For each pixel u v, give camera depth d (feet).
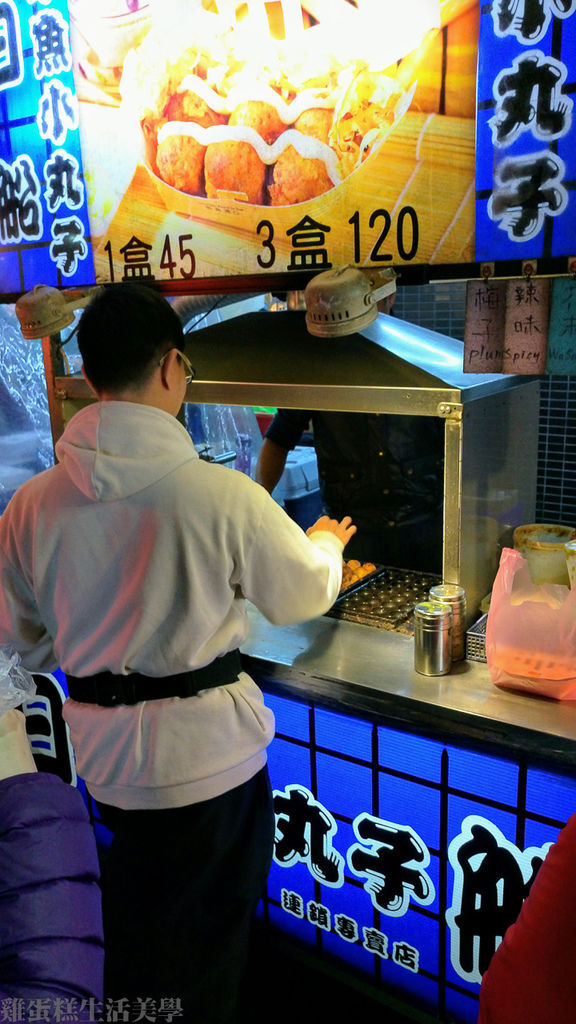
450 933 6.16
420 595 7.67
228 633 5.35
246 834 5.65
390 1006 6.72
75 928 2.31
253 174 6.68
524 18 5.12
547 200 5.39
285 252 6.75
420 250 6.04
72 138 7.73
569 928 2.97
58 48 7.48
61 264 8.38
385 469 9.02
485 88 5.40
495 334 5.94
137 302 4.99
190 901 5.43
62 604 5.24
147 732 5.18
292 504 11.72
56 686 8.39
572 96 5.09
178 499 4.88
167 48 6.77
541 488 11.26
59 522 5.07
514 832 5.60
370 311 5.90
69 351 14.15
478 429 6.53
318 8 5.91
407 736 5.91
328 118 6.15
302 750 6.62
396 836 6.24
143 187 7.40
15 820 2.39
